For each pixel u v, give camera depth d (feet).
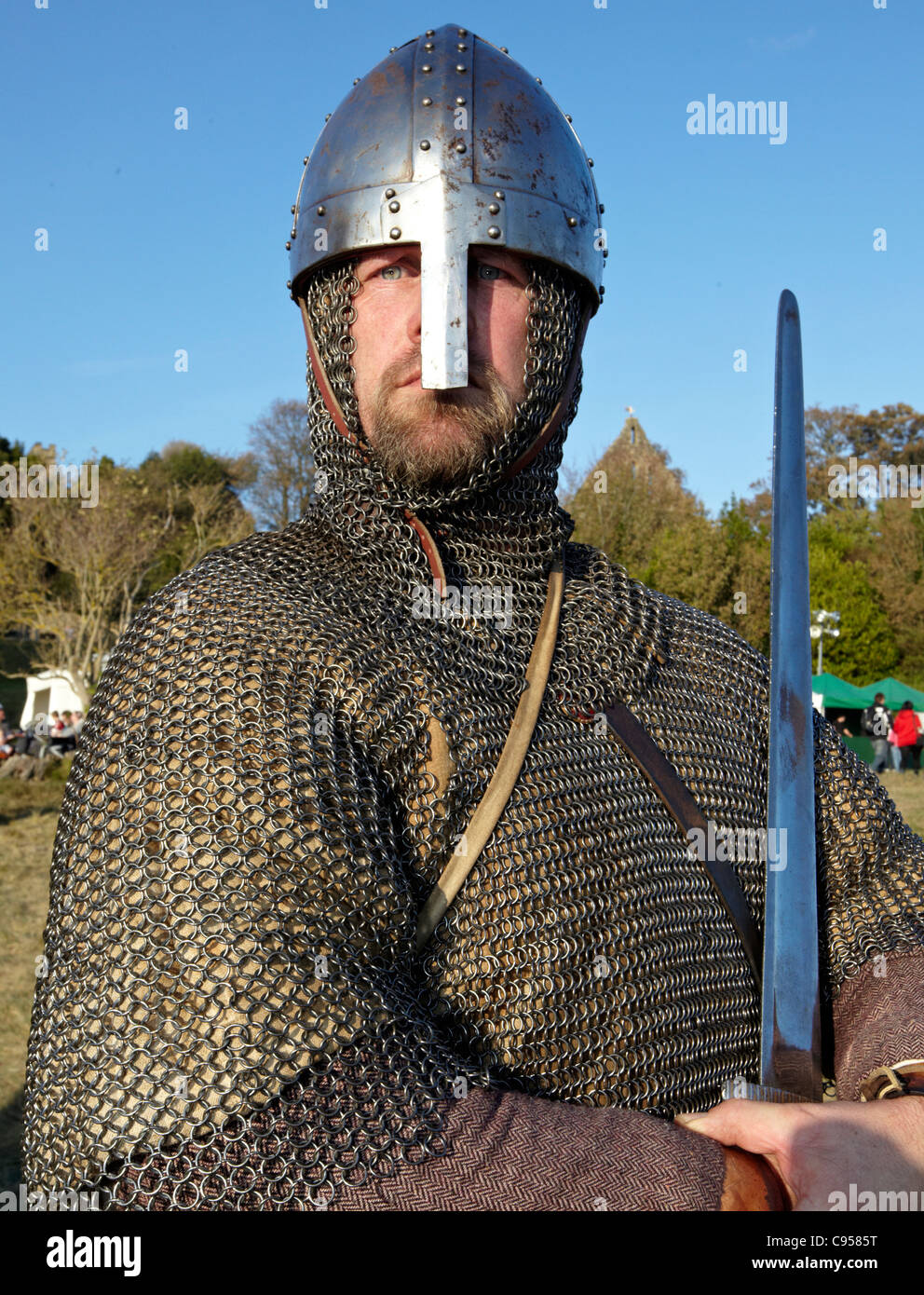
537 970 4.56
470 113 5.09
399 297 5.11
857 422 156.04
